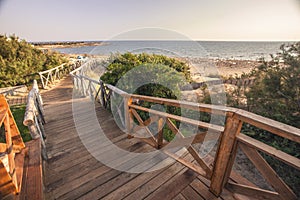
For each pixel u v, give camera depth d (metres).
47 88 6.03
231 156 1.13
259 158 0.97
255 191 1.10
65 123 2.87
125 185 1.46
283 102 2.39
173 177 1.54
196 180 1.44
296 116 2.26
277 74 2.46
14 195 1.13
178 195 1.30
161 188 1.42
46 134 2.47
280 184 0.91
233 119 1.05
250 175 2.16
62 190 1.41
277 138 2.41
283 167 2.13
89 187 1.44
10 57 6.42
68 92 5.29
